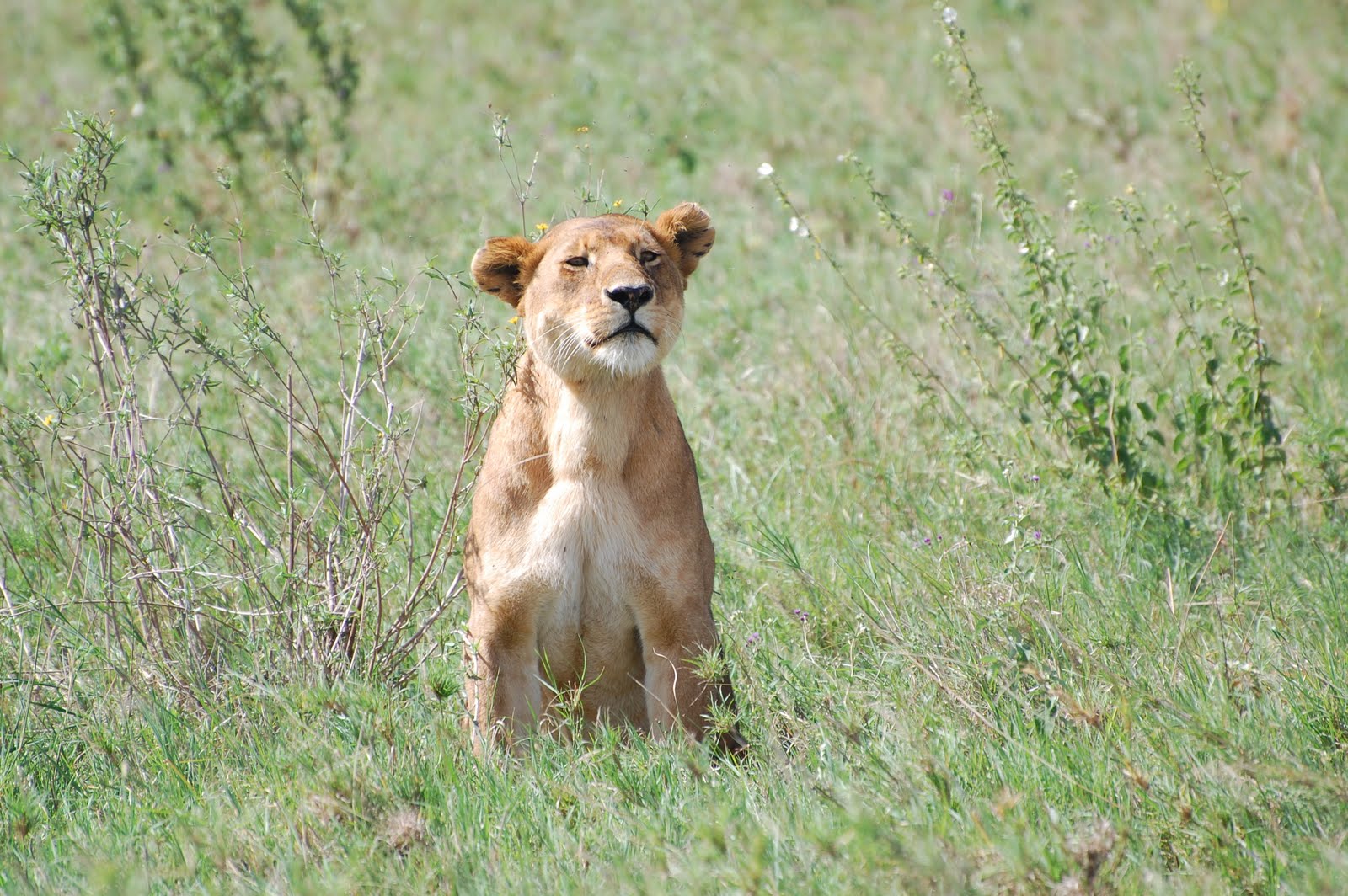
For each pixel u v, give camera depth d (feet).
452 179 97.76
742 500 59.52
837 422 63.82
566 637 45.19
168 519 46.06
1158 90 106.42
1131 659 43.62
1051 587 48.21
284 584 45.91
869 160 100.37
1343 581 48.52
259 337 48.19
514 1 146.10
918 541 53.36
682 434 46.37
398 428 48.06
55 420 49.60
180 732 43.42
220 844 34.47
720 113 111.14
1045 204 91.15
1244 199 87.40
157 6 100.17
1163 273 60.08
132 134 101.35
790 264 83.87
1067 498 54.90
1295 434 58.65
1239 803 34.19
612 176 98.99
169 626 46.91
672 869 32.27
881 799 35.32
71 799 40.65
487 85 122.01
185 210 91.25
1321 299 72.64
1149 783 35.50
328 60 103.76
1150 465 60.49
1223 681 40.42
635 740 42.42
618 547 44.11
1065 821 34.17
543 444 44.39
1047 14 129.29
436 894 33.09
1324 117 99.40
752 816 35.37
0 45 137.90
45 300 76.74
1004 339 61.11
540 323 44.32
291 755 40.06
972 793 36.42
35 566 52.65
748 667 45.50
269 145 97.55
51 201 44.57
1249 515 55.98
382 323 48.52
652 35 130.21
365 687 41.37
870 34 130.11
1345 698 39.73
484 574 44.32
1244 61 110.52
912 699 42.24
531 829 36.63
